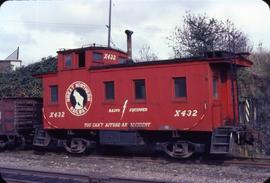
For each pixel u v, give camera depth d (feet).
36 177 39.60
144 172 44.65
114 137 58.03
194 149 53.11
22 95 96.73
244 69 77.66
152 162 52.08
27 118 70.18
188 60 52.42
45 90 65.00
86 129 61.21
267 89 74.33
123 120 57.16
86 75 60.80
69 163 52.60
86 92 60.64
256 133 53.16
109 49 65.31
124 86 57.26
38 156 61.00
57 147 72.59
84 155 62.34
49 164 52.19
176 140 55.36
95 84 59.88
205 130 51.13
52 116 63.87
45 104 64.85
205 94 51.34
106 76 58.90
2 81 101.91
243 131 51.16
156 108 54.54
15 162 54.75
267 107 67.36
